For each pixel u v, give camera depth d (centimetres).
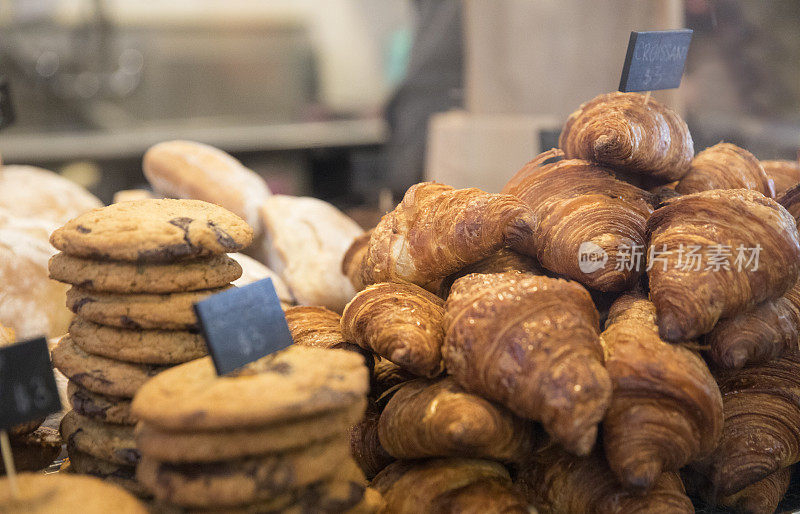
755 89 287
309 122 584
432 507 99
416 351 104
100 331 110
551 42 250
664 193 132
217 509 88
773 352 111
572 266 116
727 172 133
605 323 115
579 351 96
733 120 281
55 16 502
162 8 530
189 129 548
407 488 104
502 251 125
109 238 105
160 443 86
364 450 116
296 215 191
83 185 464
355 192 459
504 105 271
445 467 104
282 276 181
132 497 90
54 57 505
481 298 103
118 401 109
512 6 258
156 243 104
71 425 115
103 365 109
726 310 106
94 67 518
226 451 85
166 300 108
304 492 92
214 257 115
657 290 108
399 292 116
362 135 537
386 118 423
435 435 99
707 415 101
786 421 113
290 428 87
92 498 86
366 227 254
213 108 567
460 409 98
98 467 111
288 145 495
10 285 156
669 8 209
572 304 102
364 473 117
